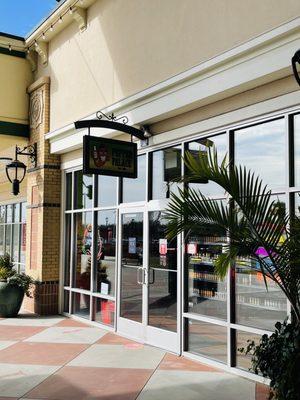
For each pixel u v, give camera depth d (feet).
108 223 32.73
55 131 36.50
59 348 26.68
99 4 32.53
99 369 22.67
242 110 21.95
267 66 19.62
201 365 23.17
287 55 18.79
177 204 16.44
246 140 22.20
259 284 20.98
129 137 29.96
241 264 20.97
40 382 20.83
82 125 25.52
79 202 36.45
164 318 26.61
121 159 26.43
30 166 40.27
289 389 14.15
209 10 23.12
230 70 21.48
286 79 19.88
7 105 40.14
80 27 34.42
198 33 23.73
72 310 36.35
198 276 24.50
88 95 33.32
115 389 19.81
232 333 22.07
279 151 20.49
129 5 29.40
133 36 28.86
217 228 15.74
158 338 26.78
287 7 19.11
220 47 22.36
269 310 20.47
